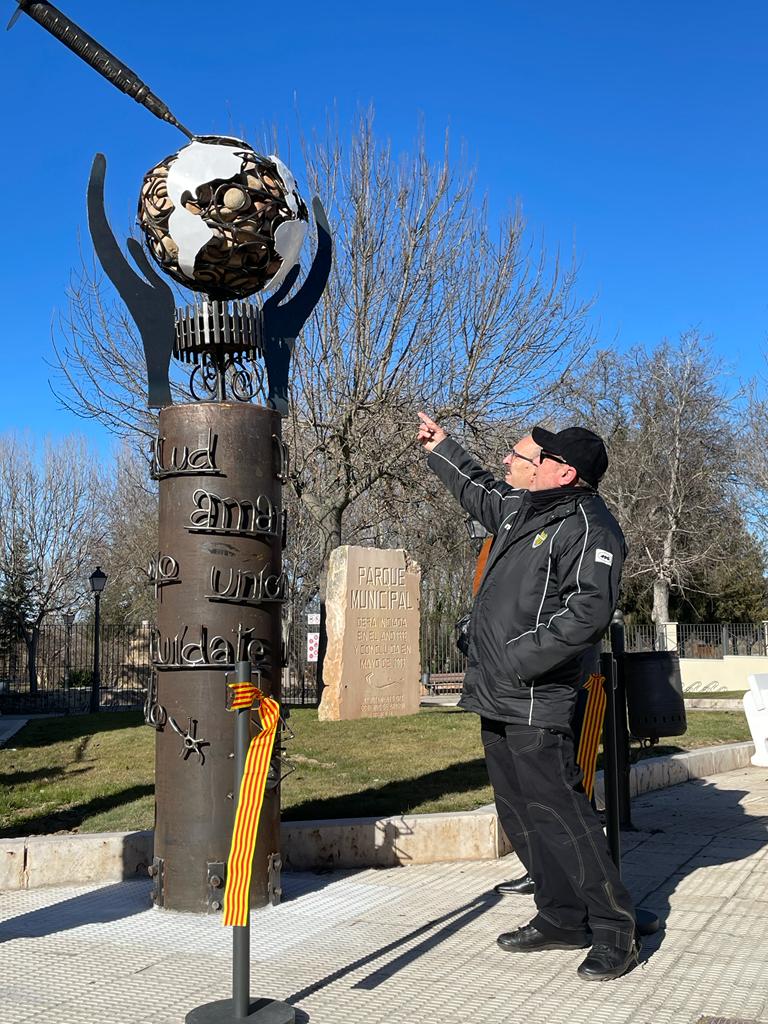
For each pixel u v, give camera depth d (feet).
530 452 15.16
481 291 62.18
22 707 86.07
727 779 30.17
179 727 15.97
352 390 60.29
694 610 145.69
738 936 14.14
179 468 16.35
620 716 21.09
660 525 128.26
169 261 16.71
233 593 16.06
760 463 113.91
